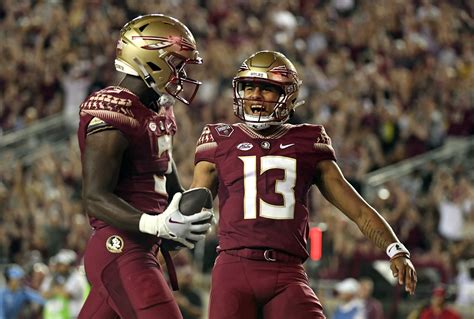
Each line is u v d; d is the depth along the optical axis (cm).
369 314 3516
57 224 4428
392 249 1658
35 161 4984
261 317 1684
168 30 1645
